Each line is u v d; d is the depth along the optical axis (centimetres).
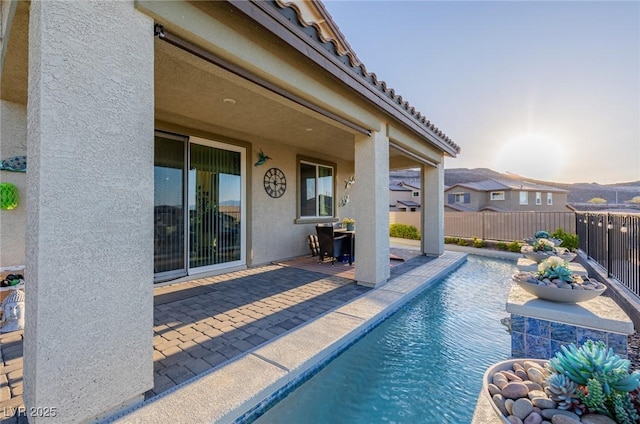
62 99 198
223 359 307
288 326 395
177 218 604
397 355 369
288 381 283
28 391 204
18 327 377
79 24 206
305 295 532
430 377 322
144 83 240
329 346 339
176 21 256
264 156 793
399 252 1086
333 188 1073
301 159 926
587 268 695
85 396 206
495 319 486
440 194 993
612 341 266
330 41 396
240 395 248
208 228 676
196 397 244
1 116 422
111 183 221
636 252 436
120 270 225
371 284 586
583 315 276
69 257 200
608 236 559
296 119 623
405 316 497
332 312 445
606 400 166
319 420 257
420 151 809
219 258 699
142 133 238
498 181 3528
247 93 481
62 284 197
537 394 183
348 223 880
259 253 789
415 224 1761
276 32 316
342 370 335
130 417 219
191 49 277
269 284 609
